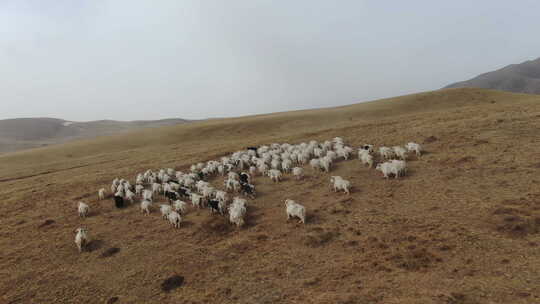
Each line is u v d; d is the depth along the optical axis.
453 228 10.23
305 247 11.17
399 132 25.80
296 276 9.55
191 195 17.86
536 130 17.48
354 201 14.32
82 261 12.73
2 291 11.07
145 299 9.71
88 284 10.99
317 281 9.09
